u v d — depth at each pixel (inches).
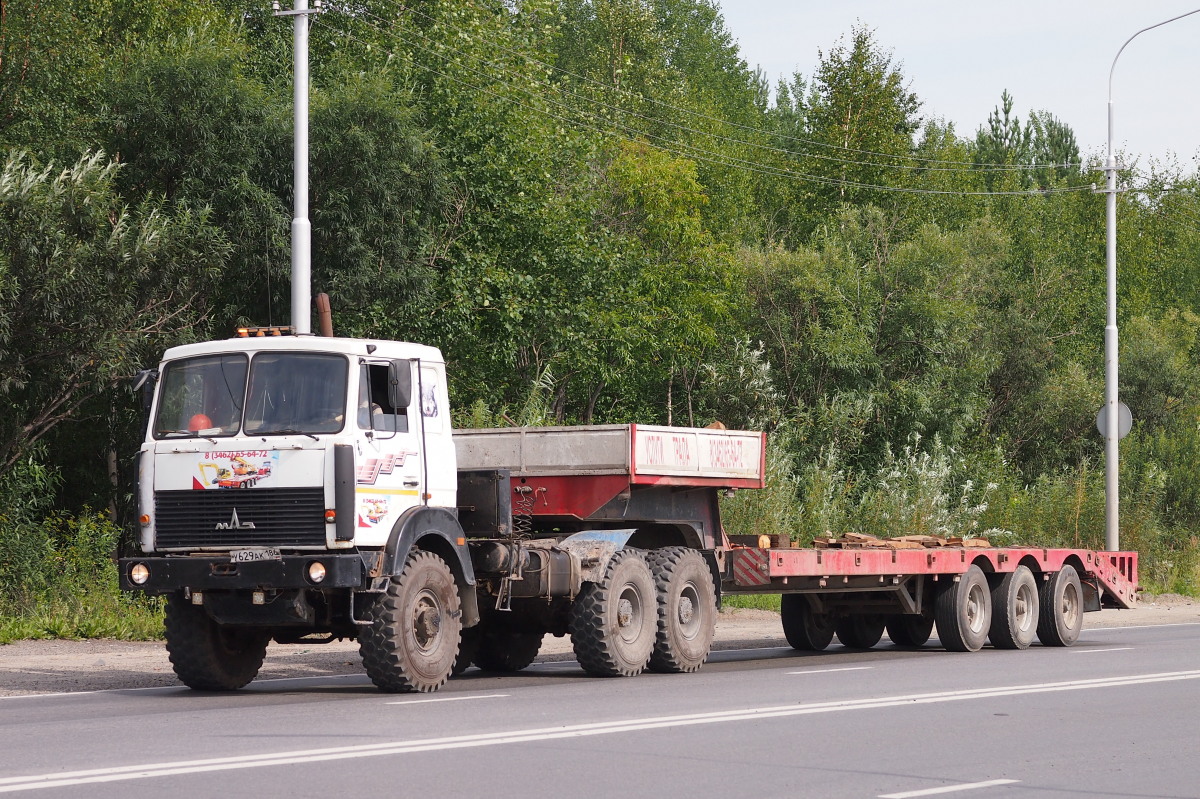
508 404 1524.4
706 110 2453.2
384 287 1117.1
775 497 1277.1
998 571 871.7
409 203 1137.4
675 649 682.2
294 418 568.4
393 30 1441.9
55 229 914.7
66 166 1059.3
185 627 596.1
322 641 620.4
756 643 934.4
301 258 867.4
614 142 1772.9
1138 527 1599.4
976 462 1771.7
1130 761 410.9
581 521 690.8
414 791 344.2
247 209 1053.8
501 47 1453.0
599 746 422.0
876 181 2230.6
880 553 796.0
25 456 1005.8
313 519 558.6
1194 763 408.2
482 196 1398.9
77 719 488.4
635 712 506.3
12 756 396.5
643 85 2362.2
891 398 1743.4
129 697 581.3
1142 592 1519.4
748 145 2407.7
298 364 575.2
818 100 2327.8
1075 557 935.7
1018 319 2106.3
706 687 605.6
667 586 682.2
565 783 358.9
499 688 606.9
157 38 1268.5
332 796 336.5
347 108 1101.7
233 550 563.5
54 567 971.3
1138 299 2792.8
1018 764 402.6
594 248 1508.4
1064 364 2185.0
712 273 1708.9
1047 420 2046.0
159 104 1051.9
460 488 646.5
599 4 2426.2
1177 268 3068.4
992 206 2618.1
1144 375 2111.2
